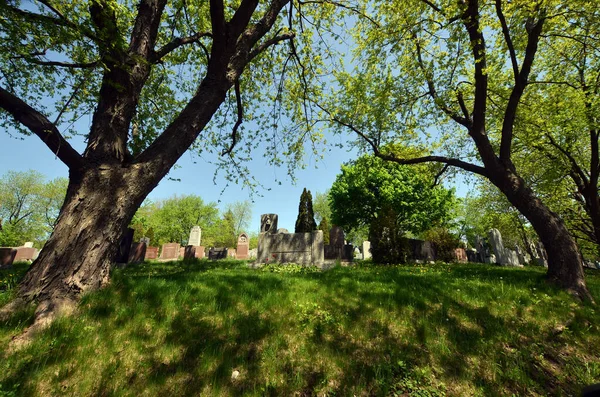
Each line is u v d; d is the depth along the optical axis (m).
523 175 18.02
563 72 11.43
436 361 3.48
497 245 16.52
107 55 4.28
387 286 5.86
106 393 2.69
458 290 5.54
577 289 5.99
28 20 3.88
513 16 7.21
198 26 9.02
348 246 16.53
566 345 4.03
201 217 55.44
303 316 4.31
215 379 2.94
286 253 12.84
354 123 12.45
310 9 10.04
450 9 7.09
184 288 4.93
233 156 10.88
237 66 6.46
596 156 13.56
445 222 31.55
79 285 4.04
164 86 10.86
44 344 3.15
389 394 2.95
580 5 7.13
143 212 50.00
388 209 14.85
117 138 4.96
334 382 3.10
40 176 42.84
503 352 3.67
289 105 12.21
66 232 4.19
